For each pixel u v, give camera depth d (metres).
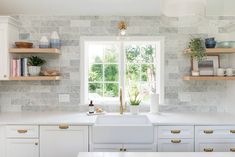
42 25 3.39
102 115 3.12
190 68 3.39
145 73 3.56
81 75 3.41
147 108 3.41
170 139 2.65
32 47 3.30
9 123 2.67
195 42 3.17
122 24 2.97
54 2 3.16
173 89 3.41
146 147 2.62
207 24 3.38
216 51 3.09
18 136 2.68
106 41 3.43
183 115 3.11
